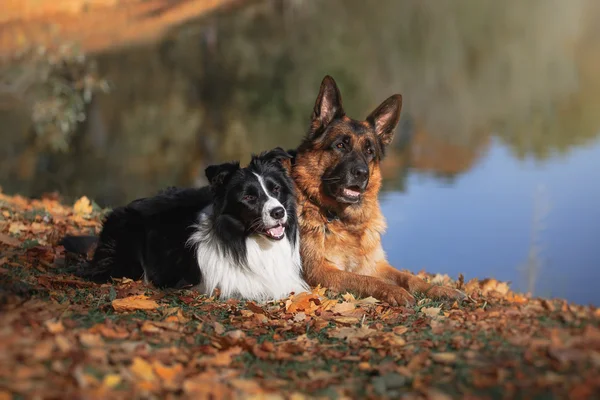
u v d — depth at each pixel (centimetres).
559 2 4222
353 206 691
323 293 648
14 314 421
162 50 2898
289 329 521
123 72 2759
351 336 493
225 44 2962
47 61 1518
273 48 2912
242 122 2447
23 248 723
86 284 618
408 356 433
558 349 388
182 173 2145
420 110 2902
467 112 2947
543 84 3356
